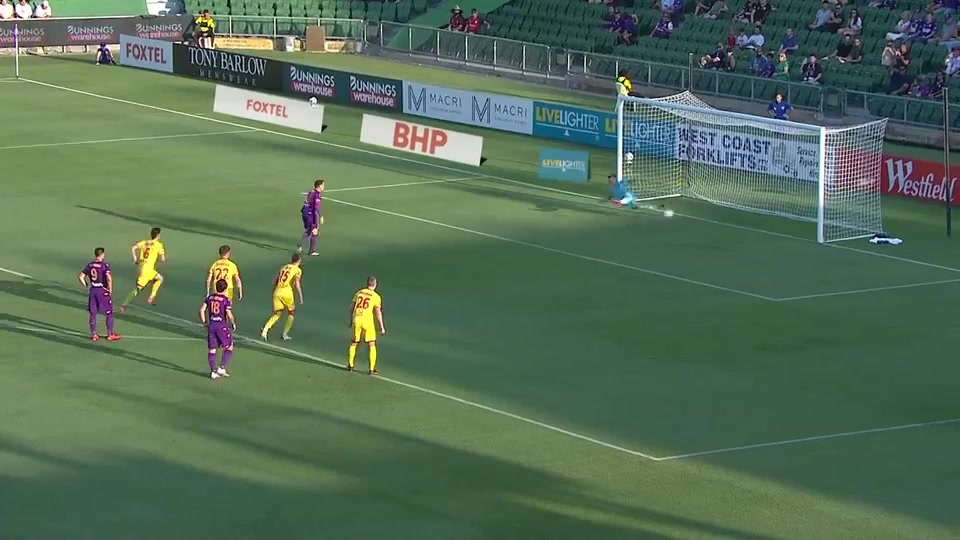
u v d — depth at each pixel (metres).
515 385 126.69
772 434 115.31
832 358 135.75
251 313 147.62
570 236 183.12
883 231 188.50
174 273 161.88
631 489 103.31
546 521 97.31
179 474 104.62
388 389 125.00
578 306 152.12
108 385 124.50
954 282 164.25
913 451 111.62
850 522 97.75
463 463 107.88
